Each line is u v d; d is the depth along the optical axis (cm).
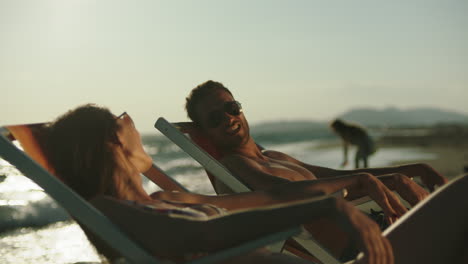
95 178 160
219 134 264
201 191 947
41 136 170
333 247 221
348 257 219
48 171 152
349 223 122
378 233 122
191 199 182
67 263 372
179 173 1475
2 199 617
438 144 3259
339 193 189
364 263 127
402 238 135
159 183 240
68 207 143
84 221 142
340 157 2106
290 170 256
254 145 273
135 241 140
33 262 374
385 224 239
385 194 200
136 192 166
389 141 3822
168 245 132
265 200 178
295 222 125
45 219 549
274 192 179
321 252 218
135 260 135
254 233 126
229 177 240
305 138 5388
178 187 241
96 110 166
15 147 152
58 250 417
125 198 163
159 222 134
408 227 137
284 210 126
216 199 181
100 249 165
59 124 165
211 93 266
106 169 161
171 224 131
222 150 270
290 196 175
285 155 287
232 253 125
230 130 262
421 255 136
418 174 255
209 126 265
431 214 139
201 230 127
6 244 433
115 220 144
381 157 1962
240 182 239
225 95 267
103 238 139
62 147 162
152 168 239
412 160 1727
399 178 232
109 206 147
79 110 166
